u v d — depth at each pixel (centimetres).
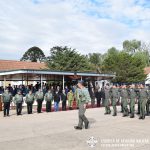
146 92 1738
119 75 5731
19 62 6366
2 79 3584
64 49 5300
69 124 1519
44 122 1611
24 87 2739
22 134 1231
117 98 1936
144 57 8712
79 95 1330
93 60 8625
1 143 1052
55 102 2373
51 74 2916
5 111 1977
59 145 1010
